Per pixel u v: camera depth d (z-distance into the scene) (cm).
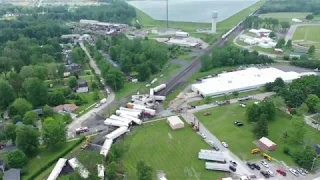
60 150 14288
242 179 12206
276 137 15275
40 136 14600
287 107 18212
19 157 12794
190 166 13188
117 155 13525
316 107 16838
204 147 14562
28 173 12688
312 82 19238
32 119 15925
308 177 12400
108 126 16512
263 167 13050
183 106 18925
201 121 17075
